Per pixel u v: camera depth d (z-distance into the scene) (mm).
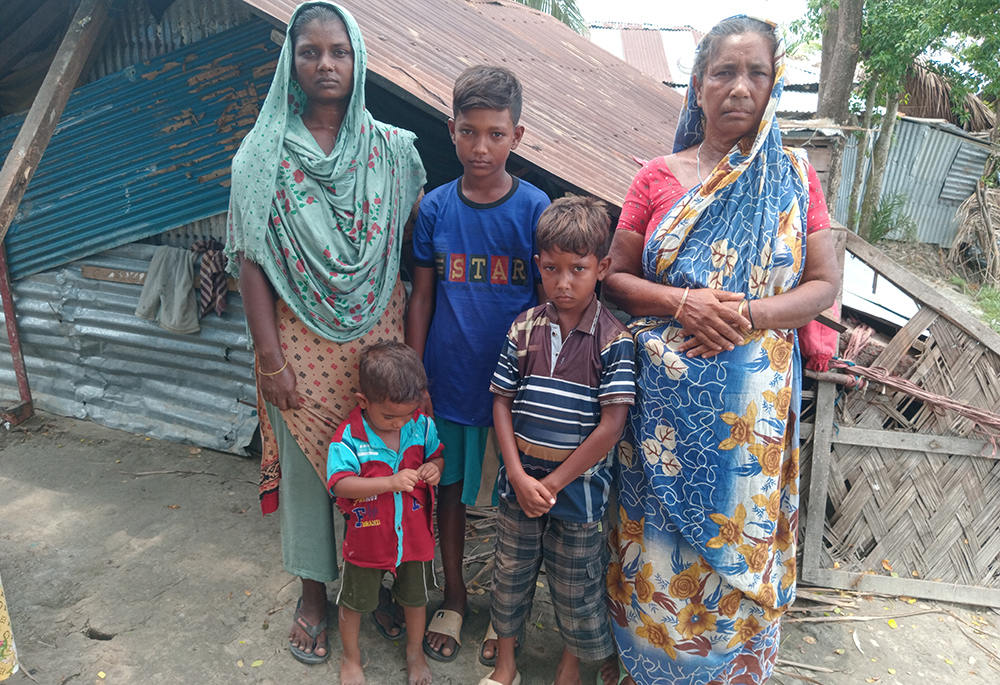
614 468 2168
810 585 2816
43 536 3039
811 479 2730
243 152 1917
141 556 2922
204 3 3354
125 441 3949
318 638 2379
